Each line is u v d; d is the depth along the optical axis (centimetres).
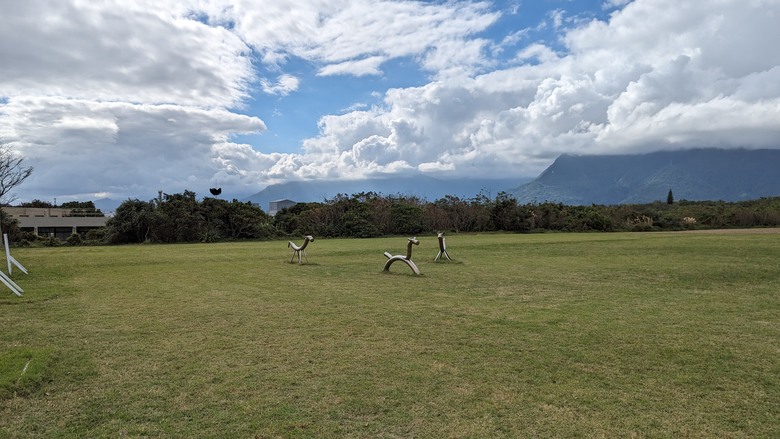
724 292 956
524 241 2505
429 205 3778
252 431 361
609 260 1560
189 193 3025
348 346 578
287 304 846
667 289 996
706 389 441
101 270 1363
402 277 1196
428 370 492
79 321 714
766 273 1202
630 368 498
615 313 762
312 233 3244
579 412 393
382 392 434
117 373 484
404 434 357
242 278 1188
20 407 403
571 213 4112
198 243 2752
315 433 358
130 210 2814
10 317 741
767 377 471
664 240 2445
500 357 535
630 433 357
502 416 386
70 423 375
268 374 481
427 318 730
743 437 351
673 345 578
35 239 2748
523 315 750
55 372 485
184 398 421
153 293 966
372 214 3369
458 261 1567
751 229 3731
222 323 700
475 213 3766
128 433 358
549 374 480
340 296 927
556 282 1102
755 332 639
